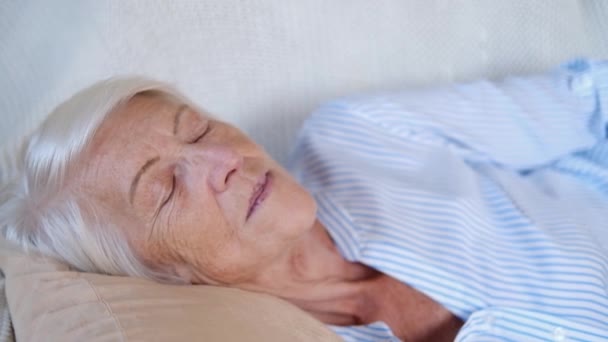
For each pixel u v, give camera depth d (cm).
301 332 64
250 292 73
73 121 72
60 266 71
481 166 103
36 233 75
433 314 82
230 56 120
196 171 71
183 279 75
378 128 103
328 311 87
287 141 126
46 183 73
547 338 75
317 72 126
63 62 108
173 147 72
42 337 57
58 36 109
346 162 100
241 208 73
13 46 107
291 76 125
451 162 98
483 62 132
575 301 75
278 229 75
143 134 72
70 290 63
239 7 119
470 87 105
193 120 78
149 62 114
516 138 101
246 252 74
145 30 113
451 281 80
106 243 72
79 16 111
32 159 75
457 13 131
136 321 55
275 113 125
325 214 95
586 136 102
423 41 131
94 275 68
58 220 73
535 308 77
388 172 100
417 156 100
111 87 75
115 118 73
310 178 105
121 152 70
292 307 73
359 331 80
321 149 104
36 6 110
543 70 130
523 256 83
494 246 86
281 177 79
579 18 131
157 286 66
